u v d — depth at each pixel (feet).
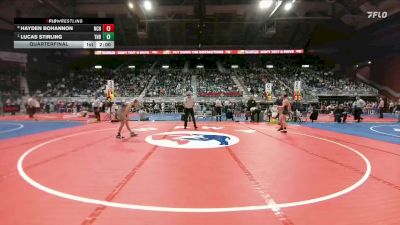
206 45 159.84
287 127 53.83
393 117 91.04
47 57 148.25
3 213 11.78
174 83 134.00
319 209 12.44
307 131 46.50
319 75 146.82
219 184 16.05
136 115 100.07
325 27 128.57
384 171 19.49
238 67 160.35
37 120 70.28
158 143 30.99
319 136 39.55
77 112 105.91
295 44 155.33
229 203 13.06
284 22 121.08
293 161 22.48
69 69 161.89
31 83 136.56
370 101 120.88
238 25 131.23
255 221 11.14
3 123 60.49
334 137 38.68
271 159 23.13
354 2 92.58
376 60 136.87
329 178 17.52
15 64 132.67
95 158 22.99
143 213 11.85
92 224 10.80
